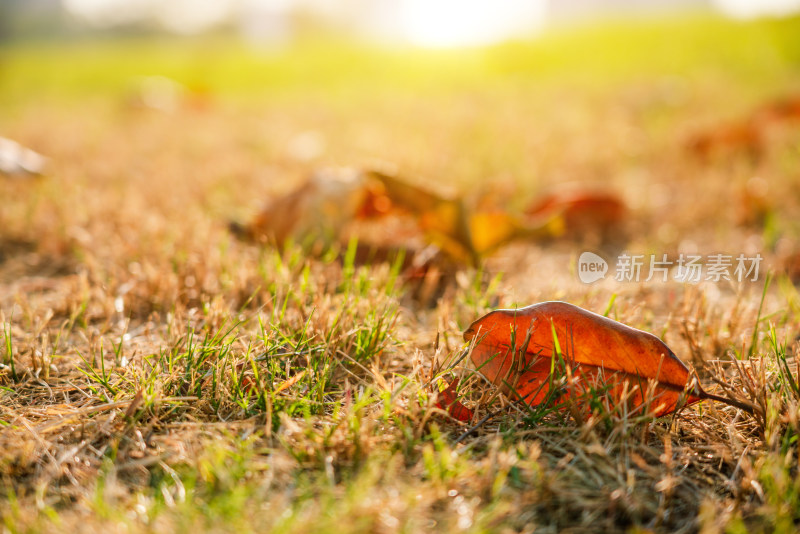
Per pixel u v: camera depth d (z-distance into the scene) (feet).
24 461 1.27
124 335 1.66
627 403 1.36
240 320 1.63
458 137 4.58
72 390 1.49
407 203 2.09
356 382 1.50
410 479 1.24
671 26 11.36
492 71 10.24
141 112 6.14
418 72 10.76
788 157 3.58
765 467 1.24
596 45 10.82
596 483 1.26
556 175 3.49
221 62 13.05
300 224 2.12
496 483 1.20
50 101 7.94
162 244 2.14
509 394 1.41
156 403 1.37
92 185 3.11
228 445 1.30
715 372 1.53
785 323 1.73
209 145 4.38
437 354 1.47
